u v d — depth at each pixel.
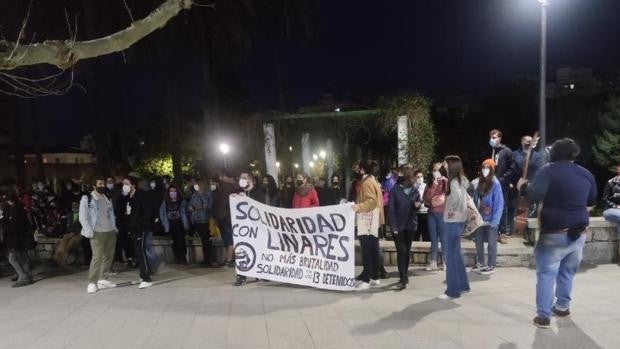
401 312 6.02
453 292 6.45
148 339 5.56
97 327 6.15
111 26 18.47
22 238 8.99
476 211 6.53
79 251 11.07
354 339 5.18
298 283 7.75
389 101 13.15
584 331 5.01
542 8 12.00
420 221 9.88
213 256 10.39
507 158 9.17
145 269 8.31
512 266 8.28
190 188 11.50
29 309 7.26
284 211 7.79
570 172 4.95
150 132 26.98
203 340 5.42
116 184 10.38
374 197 7.27
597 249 8.15
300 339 5.29
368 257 7.36
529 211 9.13
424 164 12.55
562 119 33.75
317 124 15.92
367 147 17.08
